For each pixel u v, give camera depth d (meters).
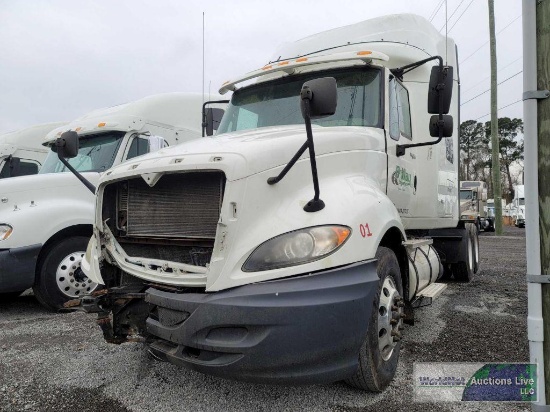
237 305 2.46
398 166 4.33
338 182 3.11
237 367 2.48
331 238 2.66
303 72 4.54
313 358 2.51
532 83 2.59
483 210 25.42
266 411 2.93
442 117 3.97
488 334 4.48
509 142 53.28
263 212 2.73
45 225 5.58
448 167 6.44
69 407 3.03
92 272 3.52
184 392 3.22
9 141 9.42
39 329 4.96
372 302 2.77
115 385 3.37
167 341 2.88
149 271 3.05
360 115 4.11
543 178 2.58
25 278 5.40
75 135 3.88
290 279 2.52
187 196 3.06
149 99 7.08
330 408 2.96
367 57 4.15
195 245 3.00
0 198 5.50
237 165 2.71
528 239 2.63
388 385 3.29
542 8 2.57
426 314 5.32
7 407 3.04
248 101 4.79
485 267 9.92
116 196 3.51
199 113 7.68
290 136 3.17
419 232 5.67
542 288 2.61
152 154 3.44
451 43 6.66
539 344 2.61
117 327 3.28
